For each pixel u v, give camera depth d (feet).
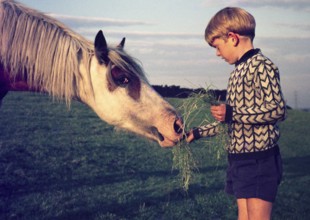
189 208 19.74
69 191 22.09
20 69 12.16
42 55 12.04
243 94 9.44
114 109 12.42
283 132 59.47
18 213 17.76
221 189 24.17
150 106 12.40
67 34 12.44
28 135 38.93
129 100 12.32
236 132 9.66
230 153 9.93
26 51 12.01
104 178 26.12
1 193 21.01
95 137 41.86
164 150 38.09
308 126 66.69
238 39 9.77
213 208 20.02
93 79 12.34
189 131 11.58
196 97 10.84
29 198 20.18
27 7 12.57
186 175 12.66
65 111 56.59
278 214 19.48
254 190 9.34
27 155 31.01
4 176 24.49
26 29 12.03
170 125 12.12
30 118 48.37
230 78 10.00
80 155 32.91
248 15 9.82
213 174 28.73
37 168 27.50
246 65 9.47
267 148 9.43
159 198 21.44
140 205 19.69
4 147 32.53
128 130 12.94
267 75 9.16
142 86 12.49
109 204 19.76
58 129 44.06
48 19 12.47
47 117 50.62
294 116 77.46
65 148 34.99
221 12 10.00
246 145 9.50
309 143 51.26
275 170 9.41
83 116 54.70
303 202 22.20
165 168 30.60
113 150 36.29
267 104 9.09
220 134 10.37
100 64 12.25
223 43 9.97
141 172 28.73
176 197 21.84
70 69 12.10
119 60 12.17
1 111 50.42
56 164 29.01
